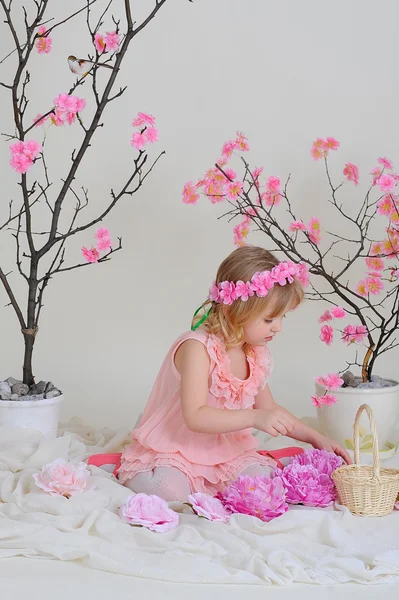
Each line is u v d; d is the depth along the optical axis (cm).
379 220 331
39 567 183
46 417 258
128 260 340
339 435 268
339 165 331
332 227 333
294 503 219
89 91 333
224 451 226
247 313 217
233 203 333
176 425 226
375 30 326
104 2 329
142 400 339
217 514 203
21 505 207
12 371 347
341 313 266
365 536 197
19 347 347
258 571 178
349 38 327
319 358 340
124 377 344
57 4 330
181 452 221
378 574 178
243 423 214
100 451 260
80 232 339
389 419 268
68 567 183
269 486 209
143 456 225
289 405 338
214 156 333
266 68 329
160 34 329
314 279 336
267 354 234
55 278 344
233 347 227
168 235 338
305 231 279
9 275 344
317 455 230
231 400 224
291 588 175
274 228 333
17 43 253
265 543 189
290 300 220
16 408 254
